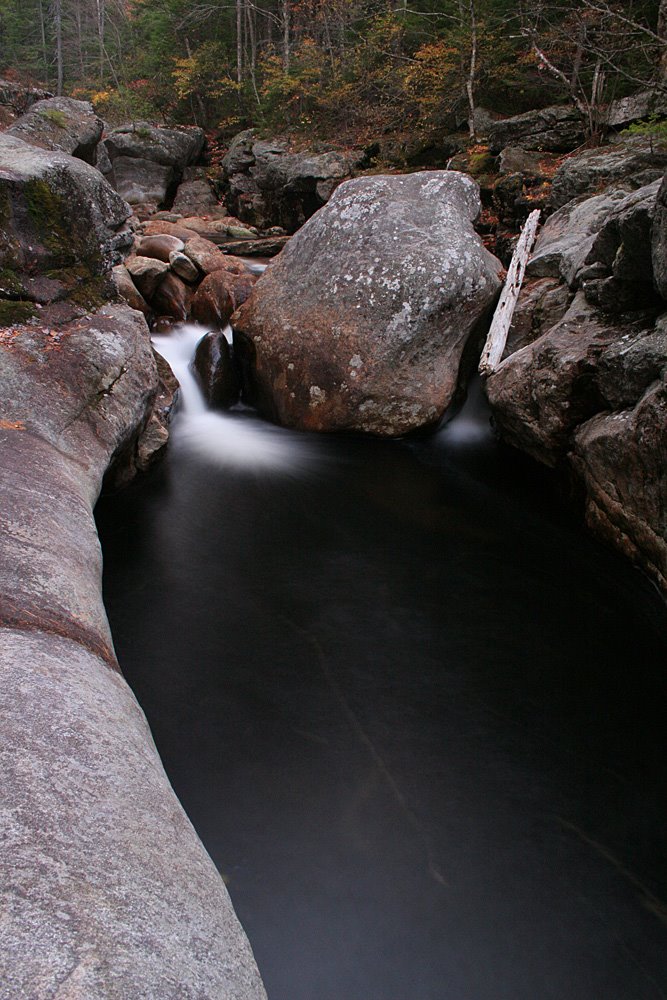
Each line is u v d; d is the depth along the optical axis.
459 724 3.19
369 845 2.54
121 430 4.39
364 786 2.80
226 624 3.84
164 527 4.93
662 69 10.17
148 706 3.16
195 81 23.38
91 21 36.97
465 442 6.82
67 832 1.40
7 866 1.26
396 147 16.77
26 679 1.83
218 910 1.50
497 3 14.55
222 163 20.73
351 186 7.04
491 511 5.48
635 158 9.05
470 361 7.02
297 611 4.02
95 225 5.36
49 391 4.05
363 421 6.45
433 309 6.17
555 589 4.39
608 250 5.10
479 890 2.41
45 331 4.54
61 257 5.00
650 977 2.18
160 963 1.24
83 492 3.40
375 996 2.07
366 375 6.29
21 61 34.34
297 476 5.90
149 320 7.73
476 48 14.33
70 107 10.02
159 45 24.69
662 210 3.94
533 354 5.36
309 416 6.56
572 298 6.21
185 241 9.66
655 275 4.18
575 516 5.34
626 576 4.52
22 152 5.12
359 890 2.37
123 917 1.28
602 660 3.72
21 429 3.61
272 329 6.71
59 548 2.70
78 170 5.29
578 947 2.25
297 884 2.37
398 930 2.26
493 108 15.02
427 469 6.22
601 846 2.61
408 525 5.20
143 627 3.76
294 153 18.34
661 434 3.79
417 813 2.70
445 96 15.51
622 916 2.35
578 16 8.22
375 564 4.61
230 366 6.99
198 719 3.10
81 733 1.72
